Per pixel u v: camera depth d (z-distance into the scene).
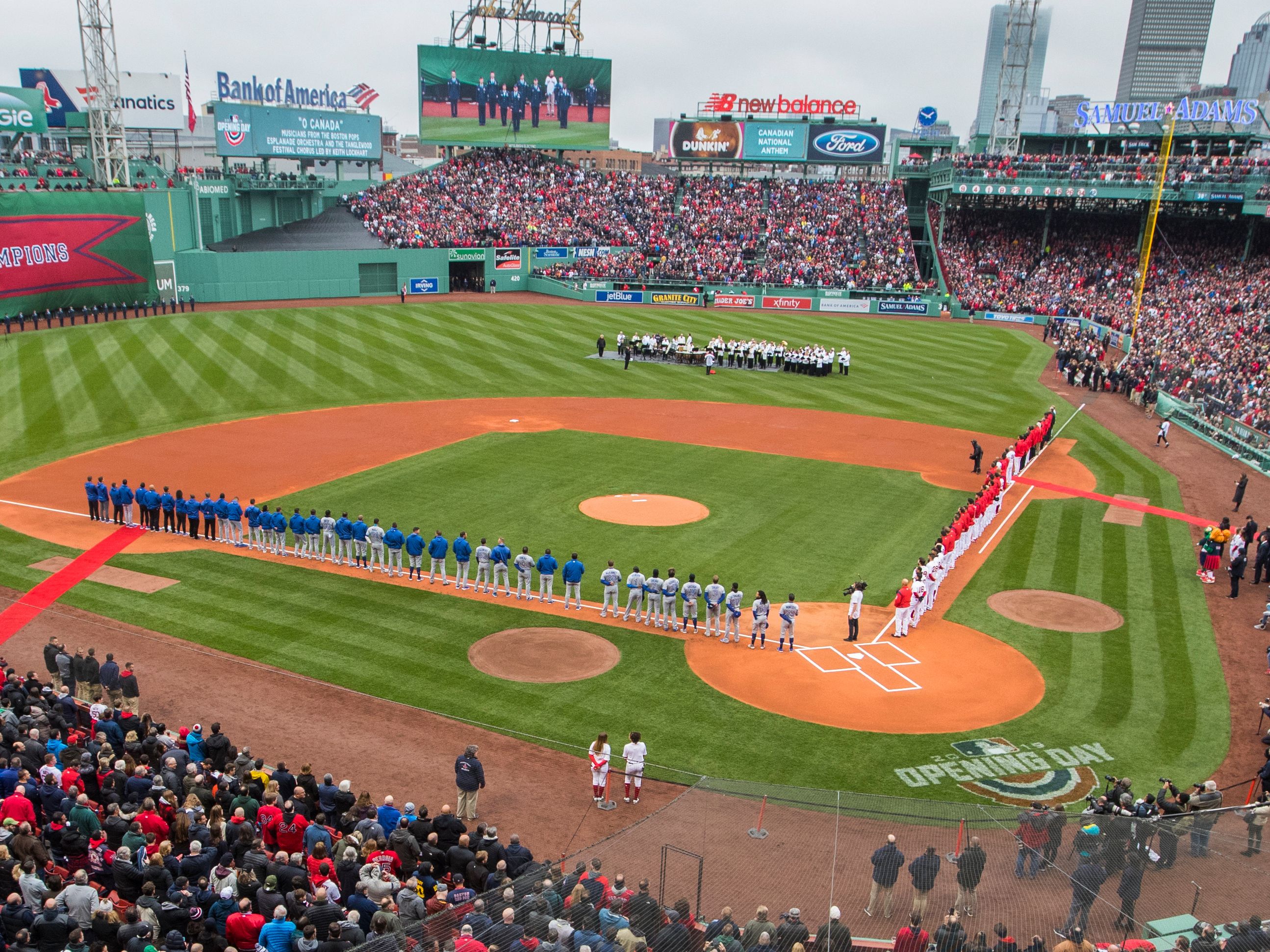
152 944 11.53
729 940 11.35
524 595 27.62
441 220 92.75
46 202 63.78
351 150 93.81
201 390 51.28
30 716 17.33
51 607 26.06
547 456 41.75
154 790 14.96
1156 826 13.78
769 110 105.88
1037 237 98.50
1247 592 29.47
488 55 97.62
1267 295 75.62
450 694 22.02
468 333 70.06
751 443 45.00
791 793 16.52
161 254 74.12
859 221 100.25
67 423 44.50
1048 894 13.12
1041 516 36.19
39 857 13.11
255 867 13.00
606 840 14.57
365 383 54.62
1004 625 26.50
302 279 82.44
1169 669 24.09
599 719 21.12
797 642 25.11
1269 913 12.67
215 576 28.66
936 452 44.22
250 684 22.16
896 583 28.94
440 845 14.80
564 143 104.00
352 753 19.41
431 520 33.31
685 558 30.36
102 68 70.38
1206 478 41.91
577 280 88.75
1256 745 20.61
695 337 71.75
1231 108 87.81
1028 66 99.19
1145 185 85.06
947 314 89.38
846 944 11.87
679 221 100.94
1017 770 19.42
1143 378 58.00
